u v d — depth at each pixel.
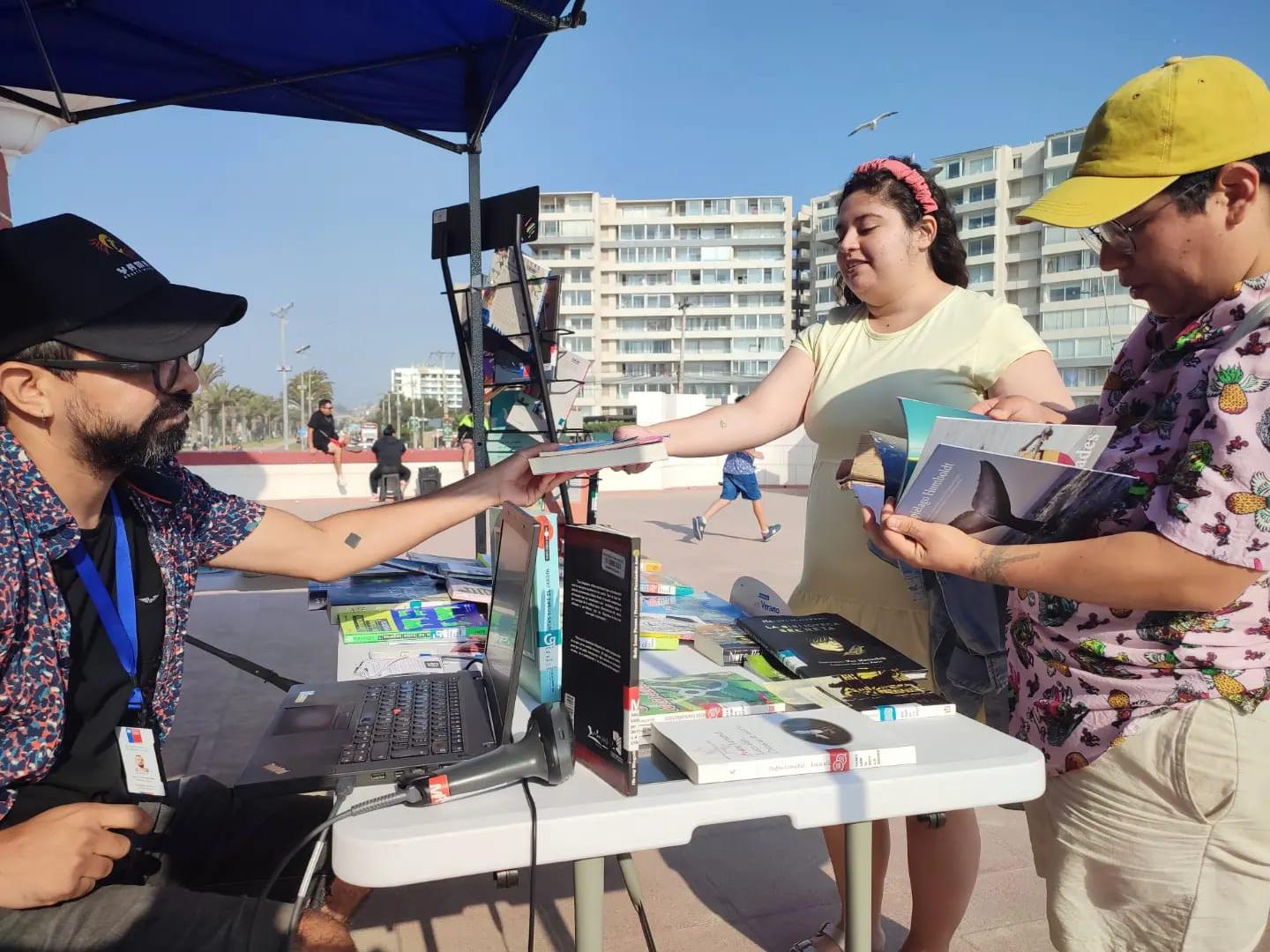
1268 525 1.05
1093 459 1.21
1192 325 1.20
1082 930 1.38
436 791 1.05
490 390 4.21
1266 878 1.24
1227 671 1.19
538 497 1.96
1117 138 1.18
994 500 1.18
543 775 1.11
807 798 1.09
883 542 1.32
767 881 2.58
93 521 1.37
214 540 1.65
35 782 1.27
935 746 1.24
